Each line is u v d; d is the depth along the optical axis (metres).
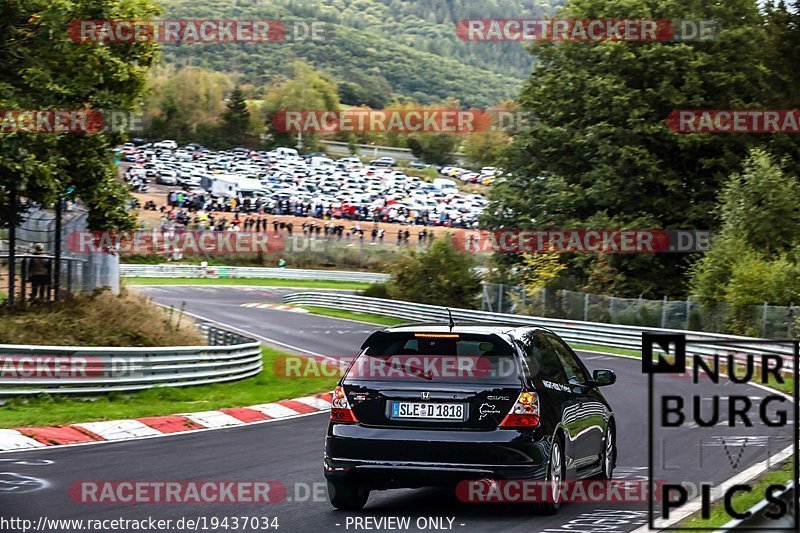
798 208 107.44
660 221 132.50
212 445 39.12
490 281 129.12
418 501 27.09
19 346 47.38
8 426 40.50
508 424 23.67
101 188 69.75
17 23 63.44
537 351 26.06
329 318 136.75
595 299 105.69
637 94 130.38
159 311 76.38
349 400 24.55
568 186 132.62
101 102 64.94
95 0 64.50
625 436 41.91
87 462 33.34
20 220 67.94
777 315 87.00
